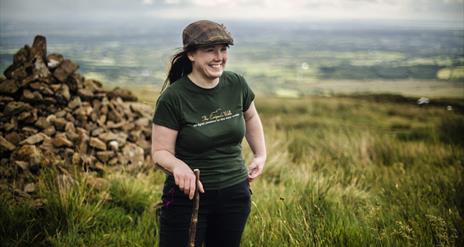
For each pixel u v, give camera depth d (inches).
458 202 177.5
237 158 97.7
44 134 191.5
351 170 237.6
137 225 153.3
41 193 157.6
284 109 729.0
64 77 217.2
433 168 247.6
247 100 100.2
